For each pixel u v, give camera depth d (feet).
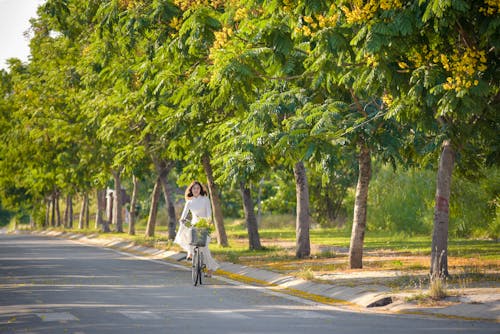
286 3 71.26
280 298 76.48
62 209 597.11
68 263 132.46
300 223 128.98
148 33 103.81
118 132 172.55
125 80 129.08
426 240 191.83
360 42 65.72
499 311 60.29
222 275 106.52
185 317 59.26
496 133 83.10
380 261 116.98
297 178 129.18
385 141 94.53
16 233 424.46
